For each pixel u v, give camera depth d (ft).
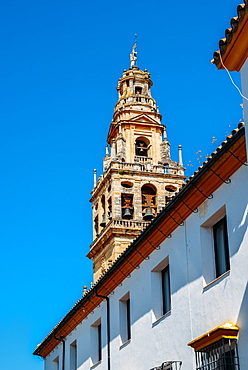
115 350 100.42
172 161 230.89
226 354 67.82
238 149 67.62
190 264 78.84
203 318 74.23
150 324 88.38
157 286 89.97
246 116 64.08
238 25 61.62
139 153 235.61
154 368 83.35
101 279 104.47
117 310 101.96
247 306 65.72
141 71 249.34
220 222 75.82
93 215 239.50
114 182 222.48
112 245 217.56
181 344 78.64
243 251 67.56
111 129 239.50
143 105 238.07
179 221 81.87
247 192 67.97
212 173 72.23
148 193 224.53
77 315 119.65
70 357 127.24
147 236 88.28
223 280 70.95
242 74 65.62
